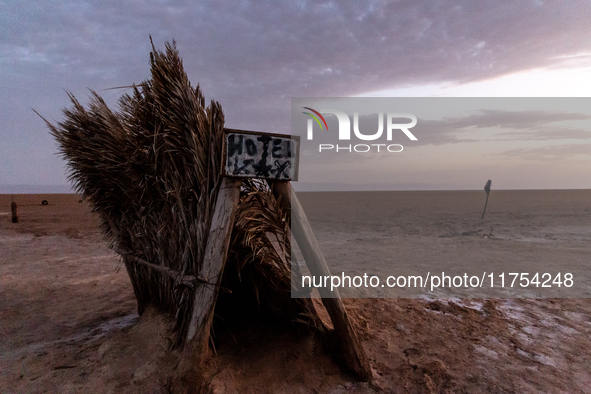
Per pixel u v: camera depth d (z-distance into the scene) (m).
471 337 3.35
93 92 3.15
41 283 5.84
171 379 2.41
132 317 4.18
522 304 4.34
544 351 3.12
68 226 13.39
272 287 2.91
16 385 2.58
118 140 3.01
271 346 2.79
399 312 3.88
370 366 2.76
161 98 2.54
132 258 3.57
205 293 2.35
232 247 2.72
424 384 2.57
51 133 3.43
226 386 2.37
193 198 2.63
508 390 2.54
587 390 2.56
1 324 4.02
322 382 2.54
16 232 11.48
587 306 4.29
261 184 2.58
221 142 2.29
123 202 3.50
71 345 3.23
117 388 2.48
